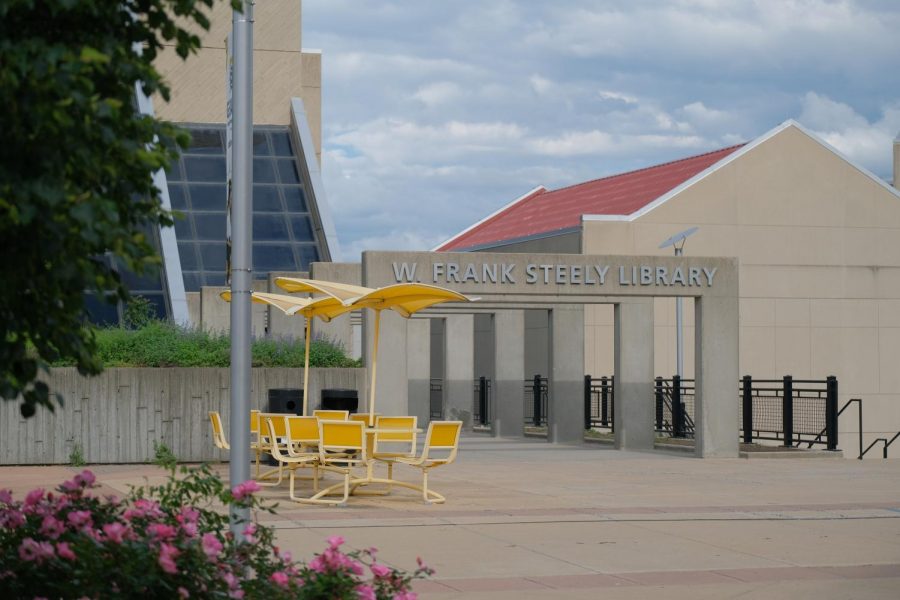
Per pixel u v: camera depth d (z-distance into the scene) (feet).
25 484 57.16
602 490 58.95
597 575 34.50
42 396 16.61
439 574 34.37
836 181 139.54
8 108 14.07
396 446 87.40
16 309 16.22
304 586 20.83
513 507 50.93
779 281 137.49
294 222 140.67
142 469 66.69
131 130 16.16
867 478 67.05
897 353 141.08
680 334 102.89
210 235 134.51
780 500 54.80
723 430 83.97
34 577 19.70
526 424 134.21
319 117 164.96
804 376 138.31
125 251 15.56
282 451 61.41
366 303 57.11
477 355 156.97
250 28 29.19
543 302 85.61
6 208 14.53
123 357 71.72
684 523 46.06
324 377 75.77
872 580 34.17
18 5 14.84
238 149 28.94
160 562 18.52
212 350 73.77
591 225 131.34
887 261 140.97
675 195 134.00
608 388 115.24
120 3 16.51
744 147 136.56
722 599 31.22
